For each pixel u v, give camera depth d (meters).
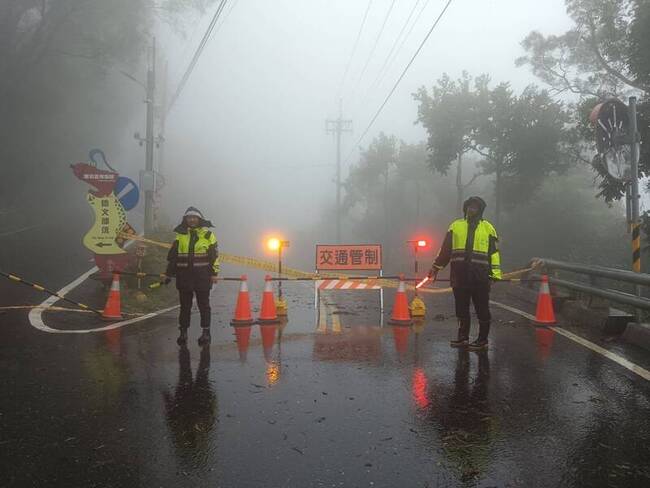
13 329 7.66
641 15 13.52
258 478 3.38
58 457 3.66
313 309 10.56
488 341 7.29
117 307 8.73
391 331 8.08
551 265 10.44
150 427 4.19
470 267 6.69
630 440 3.96
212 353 6.59
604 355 6.43
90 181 11.50
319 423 4.28
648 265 17.50
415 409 4.61
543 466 3.55
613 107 9.34
